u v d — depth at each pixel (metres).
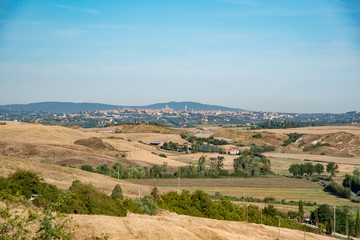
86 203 44.84
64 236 23.14
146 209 61.78
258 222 82.62
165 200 78.50
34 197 44.12
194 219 62.06
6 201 22.83
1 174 63.22
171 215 65.88
